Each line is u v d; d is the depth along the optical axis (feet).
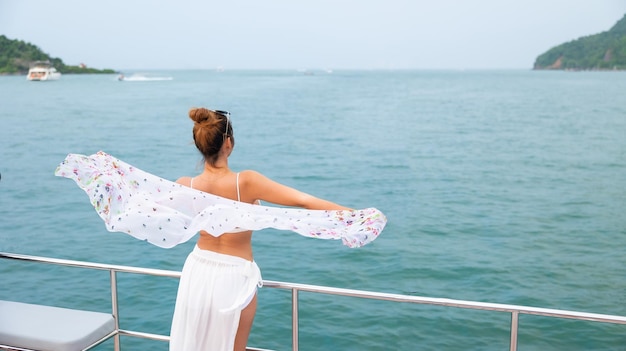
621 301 31.22
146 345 22.90
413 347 22.90
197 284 8.05
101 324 9.80
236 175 8.21
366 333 24.21
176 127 120.78
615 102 206.39
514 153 92.38
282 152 91.09
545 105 195.52
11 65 455.22
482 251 40.16
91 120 135.74
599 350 23.12
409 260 37.45
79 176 8.18
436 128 126.62
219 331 7.99
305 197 7.88
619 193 62.49
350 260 36.96
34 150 89.40
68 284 30.60
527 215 51.85
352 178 70.03
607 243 43.06
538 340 23.95
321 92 279.49
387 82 456.04
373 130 121.70
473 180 69.31
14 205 53.36
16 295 29.19
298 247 39.45
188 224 7.85
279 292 29.04
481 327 24.95
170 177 68.18
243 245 8.19
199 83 410.93
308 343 23.30
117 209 8.07
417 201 57.21
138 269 9.79
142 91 275.80
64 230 44.60
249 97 233.35
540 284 33.81
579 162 84.74
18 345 9.41
